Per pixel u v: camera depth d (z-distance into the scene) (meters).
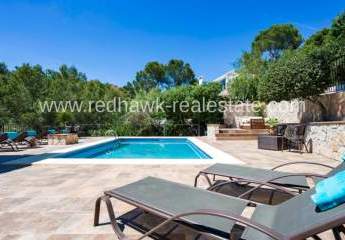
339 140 8.31
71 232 3.22
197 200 2.81
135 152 14.27
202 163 7.62
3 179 5.84
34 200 4.38
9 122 17.59
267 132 16.92
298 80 11.52
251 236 2.27
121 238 2.75
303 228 1.94
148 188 3.20
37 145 13.55
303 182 3.66
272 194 3.71
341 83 12.04
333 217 1.83
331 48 11.70
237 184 4.06
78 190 4.95
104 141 15.77
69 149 11.54
